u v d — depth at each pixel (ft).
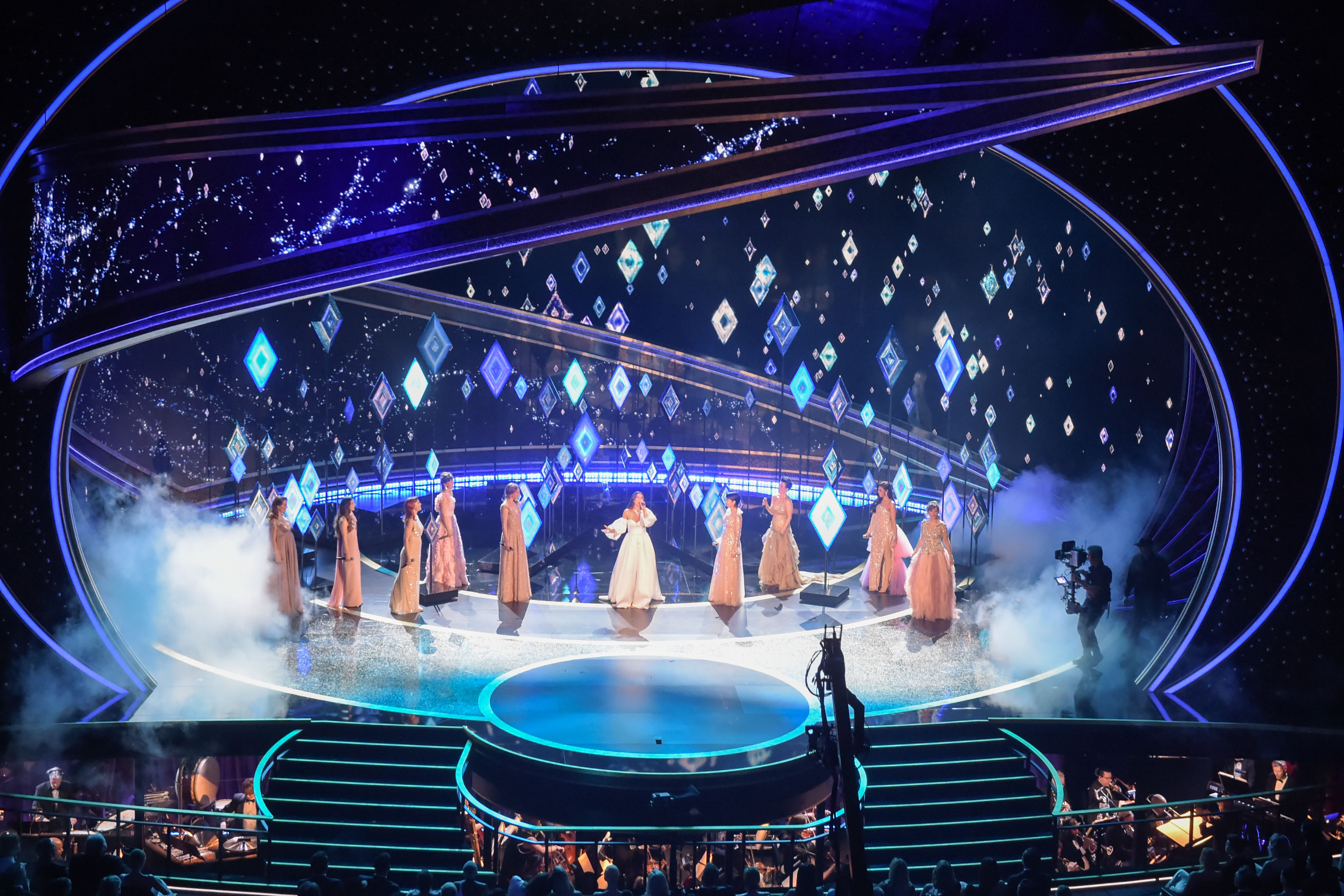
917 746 37.22
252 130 32.42
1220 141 36.29
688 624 51.24
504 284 98.89
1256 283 38.34
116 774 40.16
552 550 69.21
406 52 35.06
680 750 36.32
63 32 33.06
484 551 69.41
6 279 35.14
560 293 100.58
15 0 32.45
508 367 61.77
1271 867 25.34
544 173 31.32
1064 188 39.50
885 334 94.58
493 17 34.50
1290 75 34.06
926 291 92.17
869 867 32.68
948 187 88.99
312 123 31.83
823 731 21.16
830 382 96.22
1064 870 32.89
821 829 31.63
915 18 32.91
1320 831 26.22
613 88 33.04
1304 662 39.86
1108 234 40.37
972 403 88.22
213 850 37.52
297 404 89.51
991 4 32.73
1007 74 29.66
